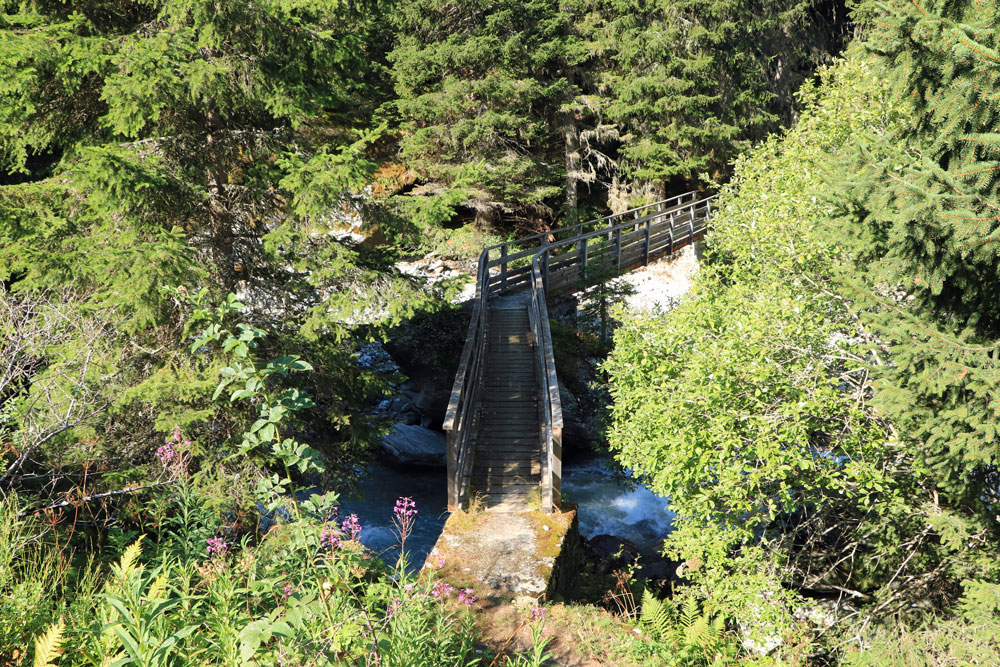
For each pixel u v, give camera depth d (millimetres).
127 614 2268
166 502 4633
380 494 15055
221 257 8914
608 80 22062
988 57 4461
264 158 8758
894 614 7941
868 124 9953
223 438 8141
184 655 2684
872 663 7137
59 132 8531
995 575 7121
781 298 8500
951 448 5535
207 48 8266
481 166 9523
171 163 7941
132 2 8445
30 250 6633
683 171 22594
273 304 9352
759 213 10211
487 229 22188
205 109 8469
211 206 8688
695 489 8508
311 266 8312
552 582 7516
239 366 2842
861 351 7785
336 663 3025
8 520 3674
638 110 21328
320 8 8148
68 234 7480
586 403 17203
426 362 16656
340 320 8562
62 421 5480
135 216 7613
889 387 5949
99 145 7914
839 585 9289
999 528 7188
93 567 4242
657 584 11125
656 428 8617
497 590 7109
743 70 23328
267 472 8078
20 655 2760
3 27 7504
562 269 18109
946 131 5020
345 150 7984
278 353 8812
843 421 8000
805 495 8680
